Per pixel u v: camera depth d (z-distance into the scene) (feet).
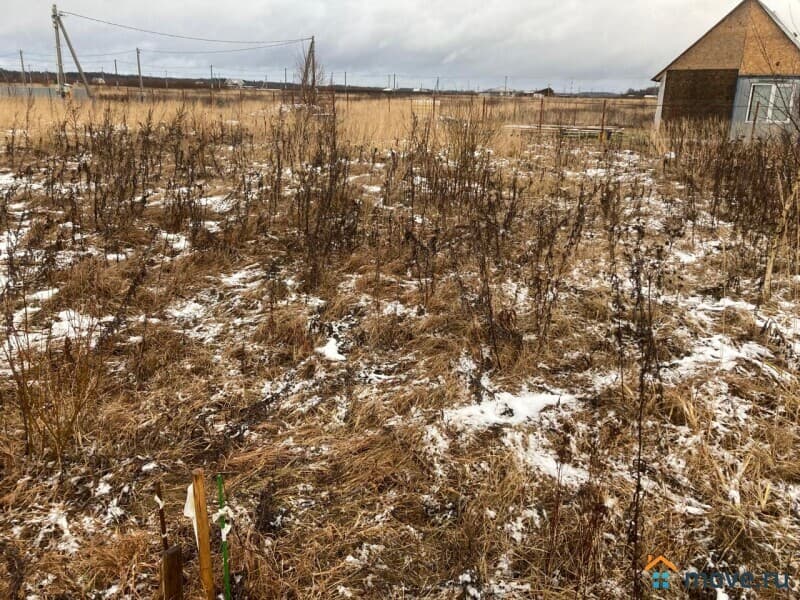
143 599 7.42
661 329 14.16
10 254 15.61
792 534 8.50
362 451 10.28
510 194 26.61
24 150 33.32
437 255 18.63
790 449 10.05
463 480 9.58
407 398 11.55
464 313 14.82
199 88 126.41
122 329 13.89
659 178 30.32
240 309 15.30
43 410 10.11
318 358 13.21
